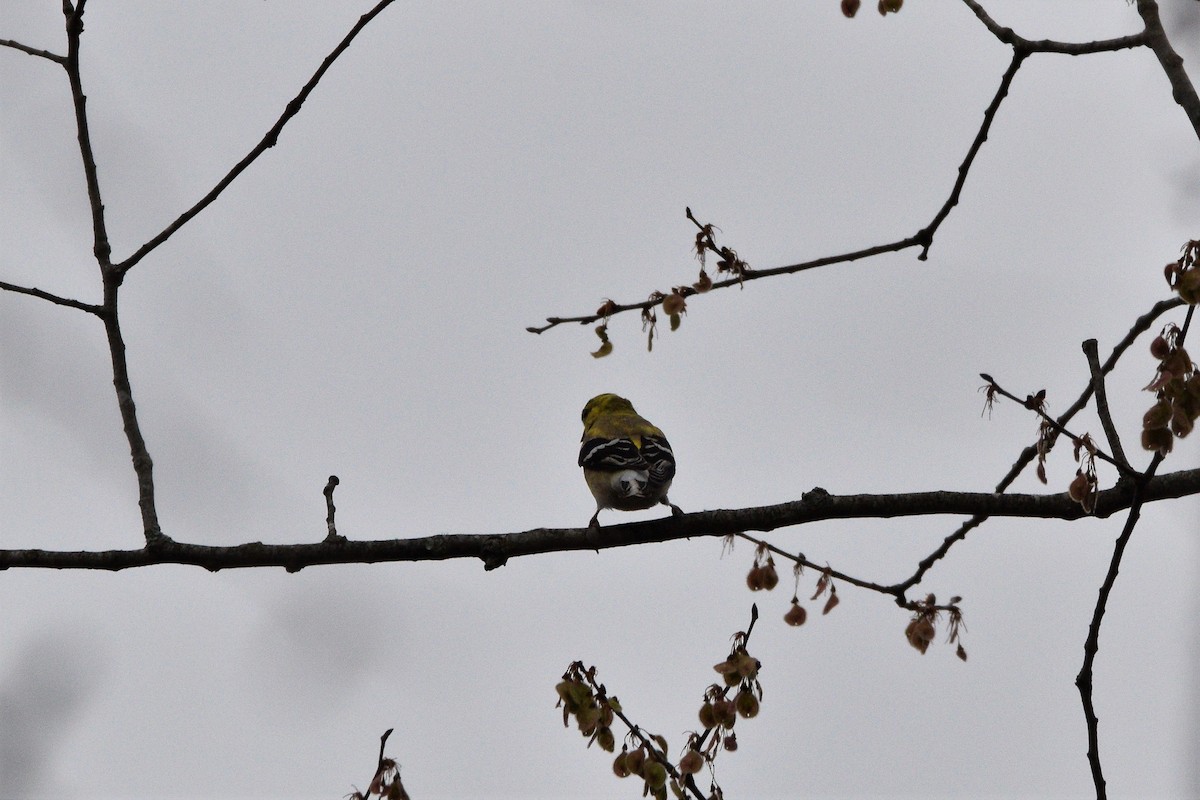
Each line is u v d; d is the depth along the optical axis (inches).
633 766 362.6
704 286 379.6
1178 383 338.3
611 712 372.2
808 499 418.3
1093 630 363.3
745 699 367.6
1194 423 339.6
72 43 436.1
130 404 435.2
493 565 423.5
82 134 444.8
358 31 428.5
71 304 430.9
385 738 360.8
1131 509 352.2
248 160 434.6
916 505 411.2
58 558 415.8
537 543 426.3
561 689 372.8
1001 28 400.8
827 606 395.2
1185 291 326.6
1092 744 362.6
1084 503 354.6
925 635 378.6
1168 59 370.6
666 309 373.7
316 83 428.8
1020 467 441.4
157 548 415.5
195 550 415.8
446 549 422.6
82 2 432.5
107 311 433.4
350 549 420.2
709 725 367.9
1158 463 346.0
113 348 435.8
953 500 409.4
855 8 409.7
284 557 418.3
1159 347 342.6
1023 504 405.7
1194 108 356.5
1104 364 423.5
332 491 430.6
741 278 382.9
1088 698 362.9
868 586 398.3
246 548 417.4
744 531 421.1
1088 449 347.3
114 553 417.4
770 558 396.8
